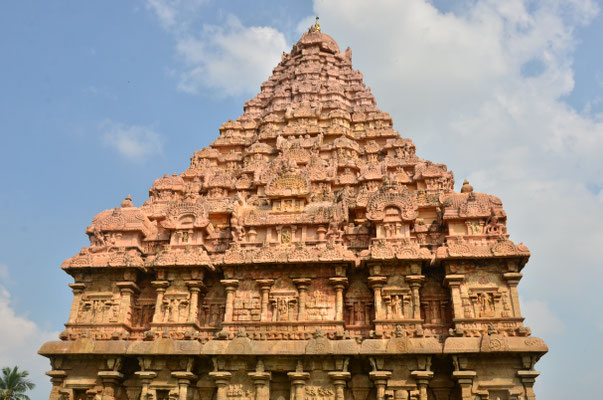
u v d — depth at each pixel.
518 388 26.86
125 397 31.09
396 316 30.75
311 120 52.62
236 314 31.81
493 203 33.53
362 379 28.94
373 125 52.81
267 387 28.80
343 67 63.16
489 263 30.80
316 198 39.12
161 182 44.94
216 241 36.28
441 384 28.41
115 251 35.69
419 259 31.06
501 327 29.05
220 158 51.00
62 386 30.95
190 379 29.75
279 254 32.19
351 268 32.62
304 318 31.09
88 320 33.50
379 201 34.72
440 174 42.16
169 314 32.59
